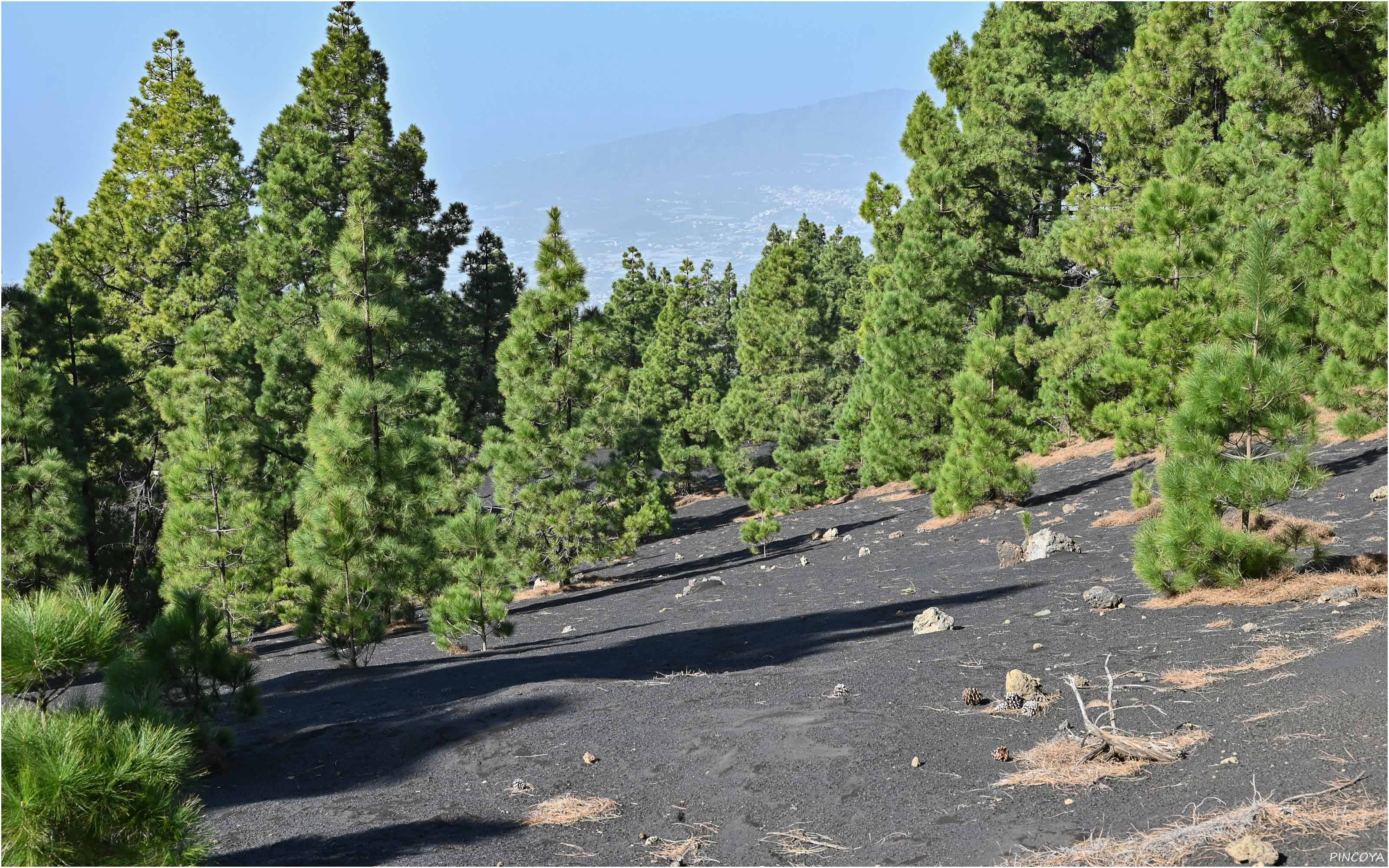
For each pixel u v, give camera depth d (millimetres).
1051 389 32344
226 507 22062
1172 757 5578
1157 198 19391
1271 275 10344
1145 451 24938
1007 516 22078
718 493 56219
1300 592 9141
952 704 7367
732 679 9555
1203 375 10062
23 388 23578
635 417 26516
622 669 11328
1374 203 16828
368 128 44375
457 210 46531
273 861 5930
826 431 42688
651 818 5973
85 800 4801
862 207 50969
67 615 5605
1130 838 4695
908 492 34375
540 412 24781
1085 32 38750
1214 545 9734
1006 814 5238
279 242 39250
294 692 12938
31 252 51812
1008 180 37188
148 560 29719
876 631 11656
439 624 15406
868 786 5945
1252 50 26109
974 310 36062
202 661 8773
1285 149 26844
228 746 8688
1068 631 9500
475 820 6324
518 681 11094
